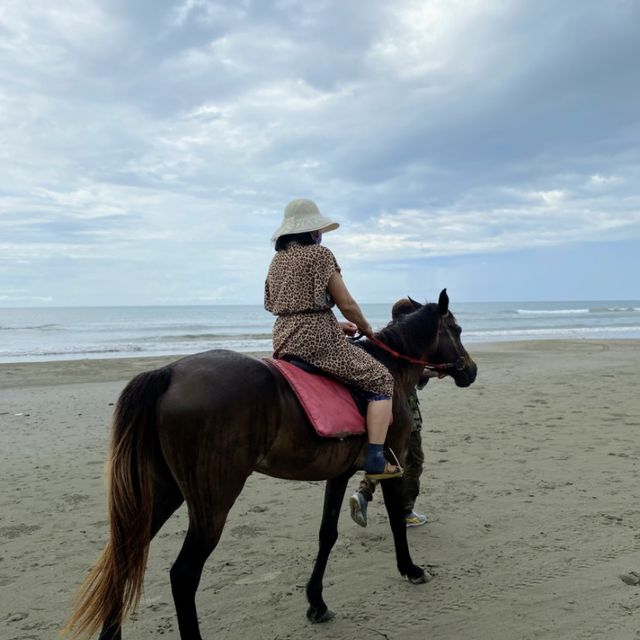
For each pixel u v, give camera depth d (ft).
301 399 9.77
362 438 10.73
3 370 50.70
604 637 10.05
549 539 14.29
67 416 31.17
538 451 22.45
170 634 10.66
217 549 14.21
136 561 8.50
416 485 15.11
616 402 32.78
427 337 13.00
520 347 72.74
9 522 16.03
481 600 11.53
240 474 9.14
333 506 11.21
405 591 12.01
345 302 10.49
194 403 8.82
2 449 24.11
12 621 11.00
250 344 80.79
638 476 19.13
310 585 11.02
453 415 29.73
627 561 12.92
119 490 8.55
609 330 119.24
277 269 10.82
